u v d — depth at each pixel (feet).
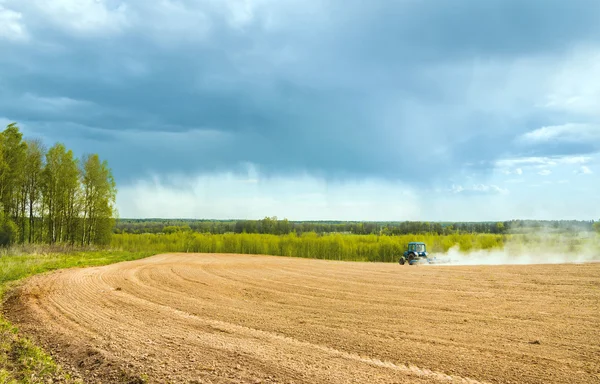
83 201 168.04
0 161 136.46
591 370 23.45
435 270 81.35
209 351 28.14
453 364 25.02
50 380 24.41
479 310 40.83
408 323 36.19
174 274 80.23
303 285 62.39
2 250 119.34
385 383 21.91
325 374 23.35
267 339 31.45
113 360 26.71
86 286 62.23
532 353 26.81
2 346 30.07
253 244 199.52
